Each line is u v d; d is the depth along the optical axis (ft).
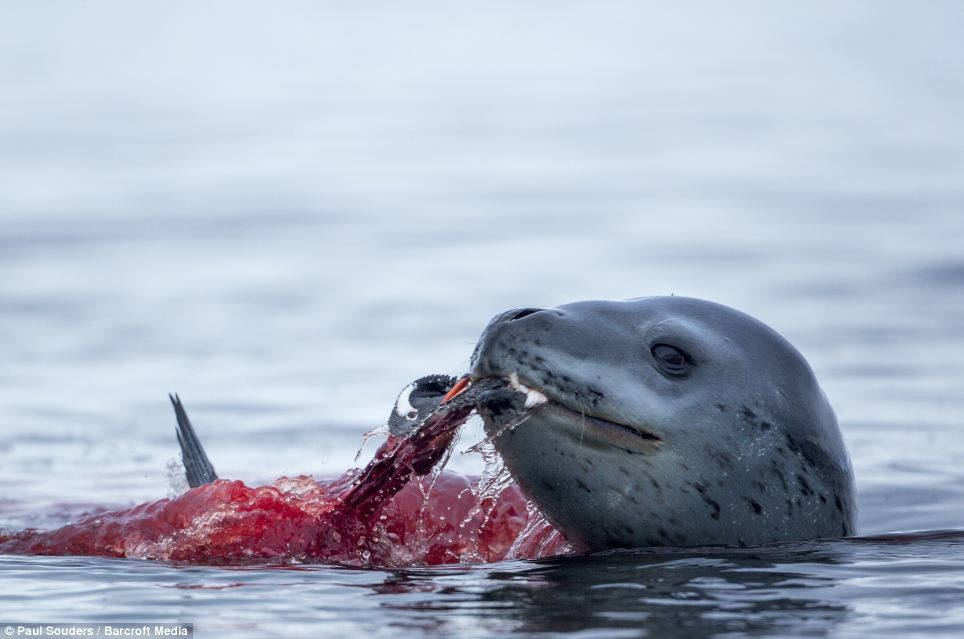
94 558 92.07
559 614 70.38
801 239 297.94
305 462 142.92
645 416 83.61
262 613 72.28
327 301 248.32
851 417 162.09
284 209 360.07
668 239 301.63
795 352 91.91
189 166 441.68
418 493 97.76
